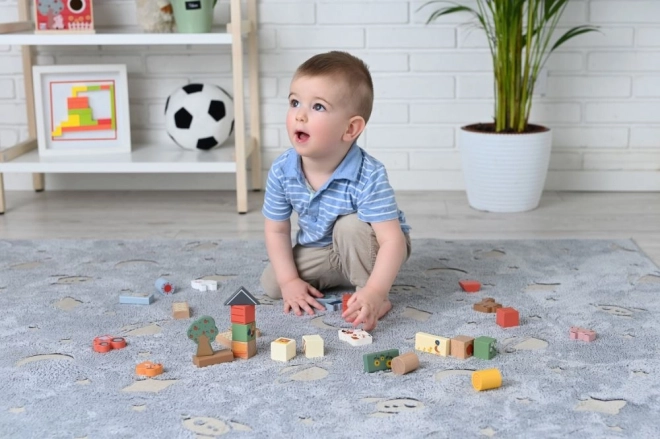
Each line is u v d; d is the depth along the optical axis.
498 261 1.84
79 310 1.55
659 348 1.35
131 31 2.45
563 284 1.68
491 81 2.51
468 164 2.33
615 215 2.27
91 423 1.11
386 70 2.52
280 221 1.58
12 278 1.74
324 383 1.23
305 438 1.07
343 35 2.51
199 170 2.29
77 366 1.29
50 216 2.32
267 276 1.61
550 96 2.51
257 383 1.23
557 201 2.44
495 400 1.17
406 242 1.58
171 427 1.10
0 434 1.08
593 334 1.38
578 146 2.54
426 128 2.55
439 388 1.21
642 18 2.45
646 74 2.49
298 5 2.49
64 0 2.24
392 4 2.48
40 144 2.40
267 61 2.54
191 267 1.82
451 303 1.58
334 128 1.42
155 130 2.61
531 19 2.22
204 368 1.28
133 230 2.16
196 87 2.46
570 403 1.16
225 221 2.25
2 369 1.29
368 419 1.11
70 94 2.41
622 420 1.11
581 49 2.47
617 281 1.69
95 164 2.30
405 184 2.59
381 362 1.27
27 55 2.52
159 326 1.47
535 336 1.40
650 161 2.54
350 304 1.42
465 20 2.48
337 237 1.51
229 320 1.50
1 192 2.33
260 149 2.60
